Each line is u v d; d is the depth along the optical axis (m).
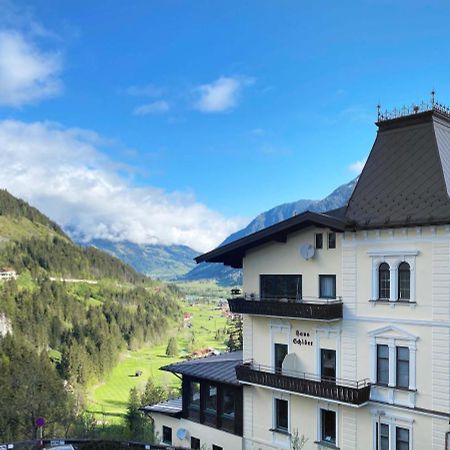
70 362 157.00
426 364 27.86
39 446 32.94
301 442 32.31
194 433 38.97
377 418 29.80
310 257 32.25
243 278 36.34
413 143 30.58
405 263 28.81
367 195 30.78
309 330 32.97
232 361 40.59
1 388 65.19
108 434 60.69
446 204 26.94
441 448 27.22
